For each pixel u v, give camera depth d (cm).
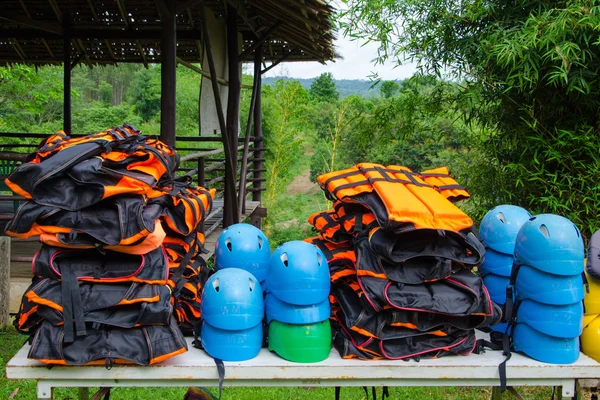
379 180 229
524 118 371
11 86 1264
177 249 248
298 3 424
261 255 241
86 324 201
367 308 218
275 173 1070
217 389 374
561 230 215
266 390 375
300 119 1100
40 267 201
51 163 194
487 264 255
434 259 220
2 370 377
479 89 371
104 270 205
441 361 220
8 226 195
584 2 304
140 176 207
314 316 212
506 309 231
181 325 242
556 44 312
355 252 228
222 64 709
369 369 214
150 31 742
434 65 413
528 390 377
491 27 358
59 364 206
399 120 535
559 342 221
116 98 2562
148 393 361
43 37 766
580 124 352
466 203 433
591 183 347
